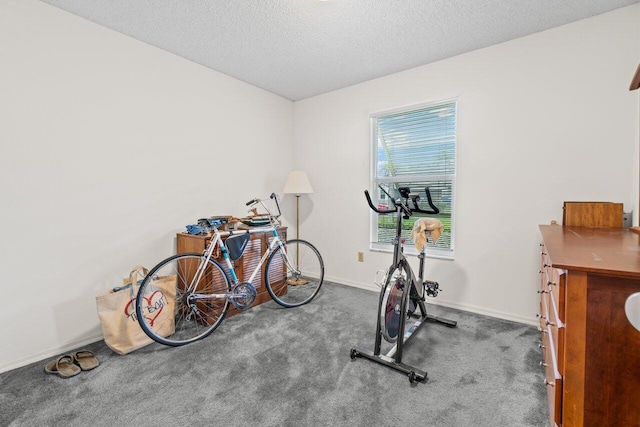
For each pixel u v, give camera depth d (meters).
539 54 2.30
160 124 2.56
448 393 1.58
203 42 2.44
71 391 1.62
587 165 2.16
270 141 3.63
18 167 1.84
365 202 3.36
